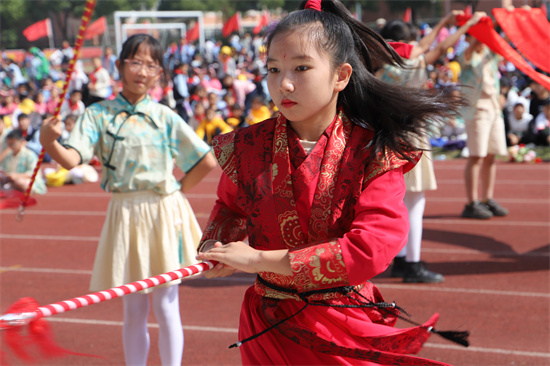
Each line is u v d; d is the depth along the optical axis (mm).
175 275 2217
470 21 5141
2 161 8602
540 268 6234
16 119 15062
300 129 2254
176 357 3654
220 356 4449
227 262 2166
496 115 7836
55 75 27188
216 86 19469
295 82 2115
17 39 43094
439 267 6340
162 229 3586
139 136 3584
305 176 2174
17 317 1894
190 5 44438
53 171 12281
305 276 2082
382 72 4930
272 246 2234
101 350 4609
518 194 9711
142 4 42625
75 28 43375
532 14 5176
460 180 10938
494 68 7578
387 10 42406
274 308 2250
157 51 3613
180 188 3740
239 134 2316
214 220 2451
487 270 6207
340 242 2072
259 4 45312
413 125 2275
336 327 2236
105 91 16891
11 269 6805
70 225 8852
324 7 2359
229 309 5383
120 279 3561
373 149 2170
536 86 13047
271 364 2283
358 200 2146
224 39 39375
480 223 8047
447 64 17469
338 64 2150
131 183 3572
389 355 2156
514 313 5105
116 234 3584
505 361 4297
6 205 8047
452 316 5062
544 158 12359
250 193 2252
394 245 2084
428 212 8773
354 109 2268
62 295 5938
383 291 5629
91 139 3568
